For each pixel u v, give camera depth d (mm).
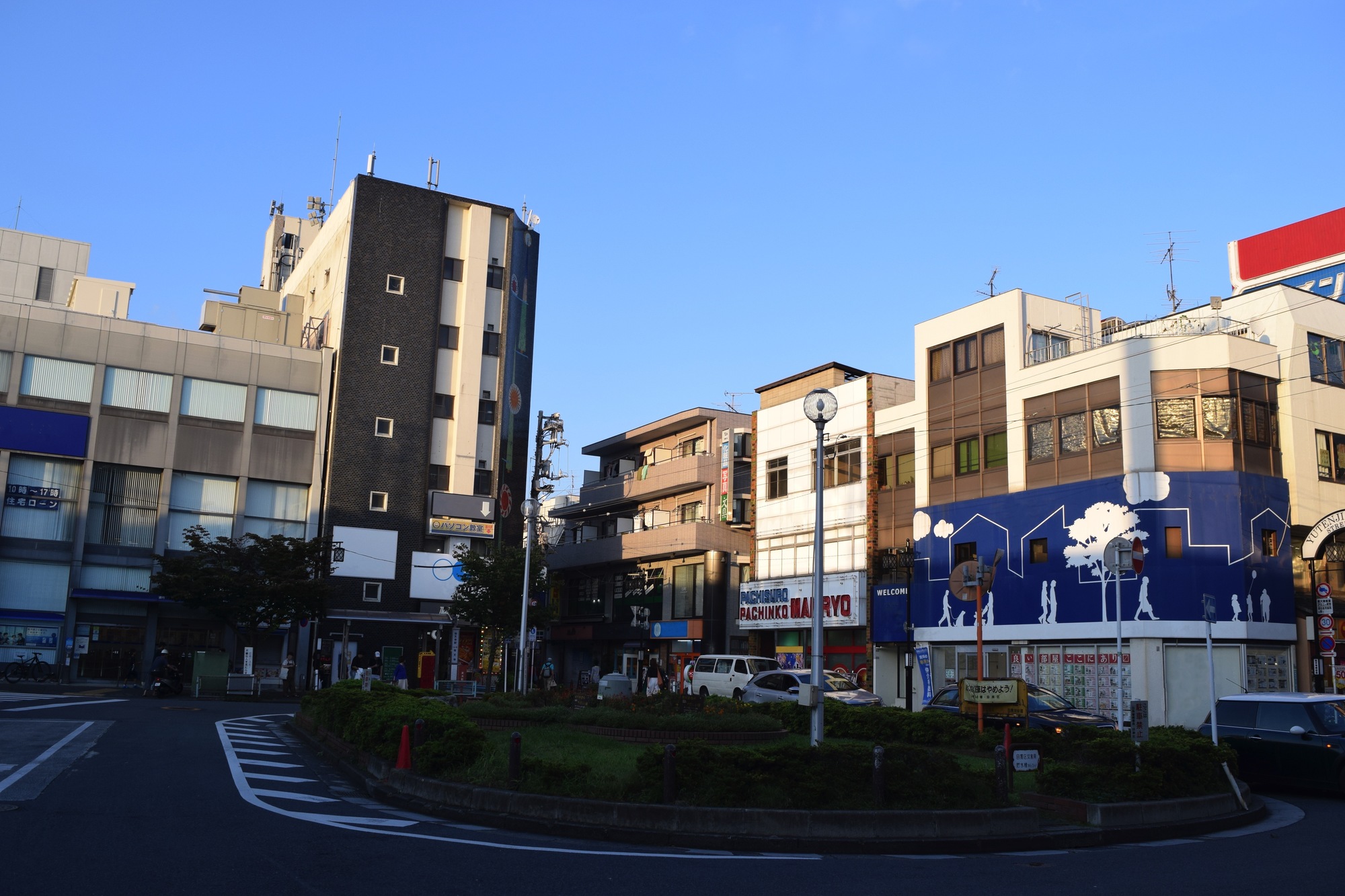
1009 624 34031
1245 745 17781
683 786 12242
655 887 8883
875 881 9469
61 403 46469
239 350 50500
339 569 50562
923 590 37906
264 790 14234
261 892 8008
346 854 9727
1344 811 15539
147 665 46375
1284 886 9258
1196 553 29812
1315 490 32094
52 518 45844
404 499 52781
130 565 47000
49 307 46906
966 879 9664
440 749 14266
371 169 56281
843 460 42875
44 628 45219
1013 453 35188
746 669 36188
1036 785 14719
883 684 39438
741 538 52750
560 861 9945
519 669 33562
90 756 17125
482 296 56875
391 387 53344
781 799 12078
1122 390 31750
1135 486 30719
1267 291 33438
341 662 48750
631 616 57844
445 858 9742
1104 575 28406
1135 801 13547
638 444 62500
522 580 49406
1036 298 36344
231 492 49594
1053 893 8914
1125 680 30203
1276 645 30422
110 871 8539
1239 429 30625
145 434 47781
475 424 55500
